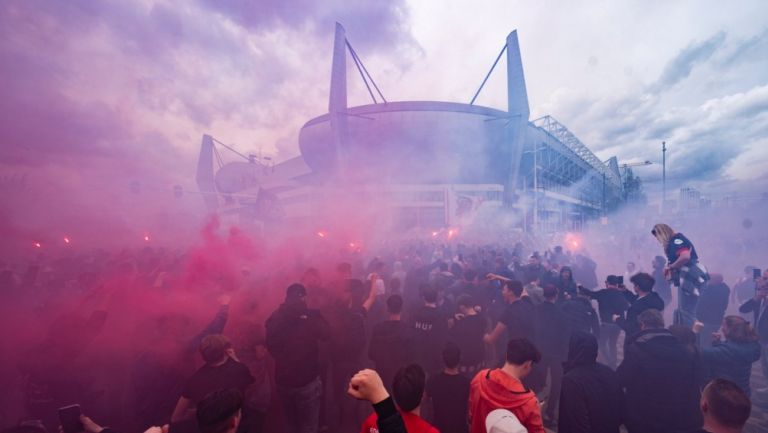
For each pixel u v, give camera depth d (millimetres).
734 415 1963
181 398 3027
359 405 4906
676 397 2855
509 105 45844
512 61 45281
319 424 4816
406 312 7867
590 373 2725
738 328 3723
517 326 4754
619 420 2701
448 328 5402
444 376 3283
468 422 3119
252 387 4094
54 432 3641
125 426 3912
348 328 4957
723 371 3705
